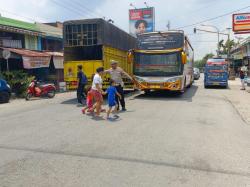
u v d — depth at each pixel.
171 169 5.34
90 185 4.64
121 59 19.16
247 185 4.66
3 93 15.95
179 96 18.44
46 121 10.02
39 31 26.12
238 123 9.80
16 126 9.27
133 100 16.12
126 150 6.50
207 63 26.28
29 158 5.96
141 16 59.06
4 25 21.77
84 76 14.77
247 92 21.80
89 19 15.65
